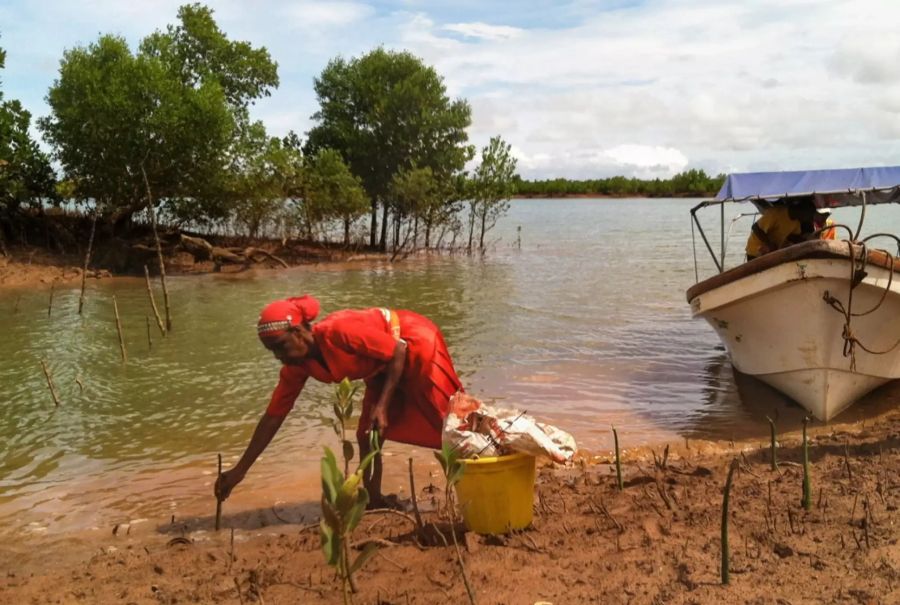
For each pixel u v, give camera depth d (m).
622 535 5.13
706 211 76.81
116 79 24.66
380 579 4.64
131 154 25.25
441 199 33.62
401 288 22.25
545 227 52.97
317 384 11.27
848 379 9.44
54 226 27.34
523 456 5.23
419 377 5.84
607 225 55.03
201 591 4.70
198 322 16.34
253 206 30.17
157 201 27.55
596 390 10.71
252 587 4.65
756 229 11.11
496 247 36.78
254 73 30.45
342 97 35.00
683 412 9.65
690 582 4.29
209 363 12.48
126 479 7.51
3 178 25.02
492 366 12.16
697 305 10.48
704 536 5.00
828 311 9.07
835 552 4.59
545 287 22.12
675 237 42.78
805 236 10.74
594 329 15.31
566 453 5.25
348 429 9.11
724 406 9.90
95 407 10.09
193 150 26.20
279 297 20.31
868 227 42.66
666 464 7.14
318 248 32.94
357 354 5.68
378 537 5.46
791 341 9.52
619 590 4.29
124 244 26.39
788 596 4.08
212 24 30.00
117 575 5.05
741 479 6.31
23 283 22.78
